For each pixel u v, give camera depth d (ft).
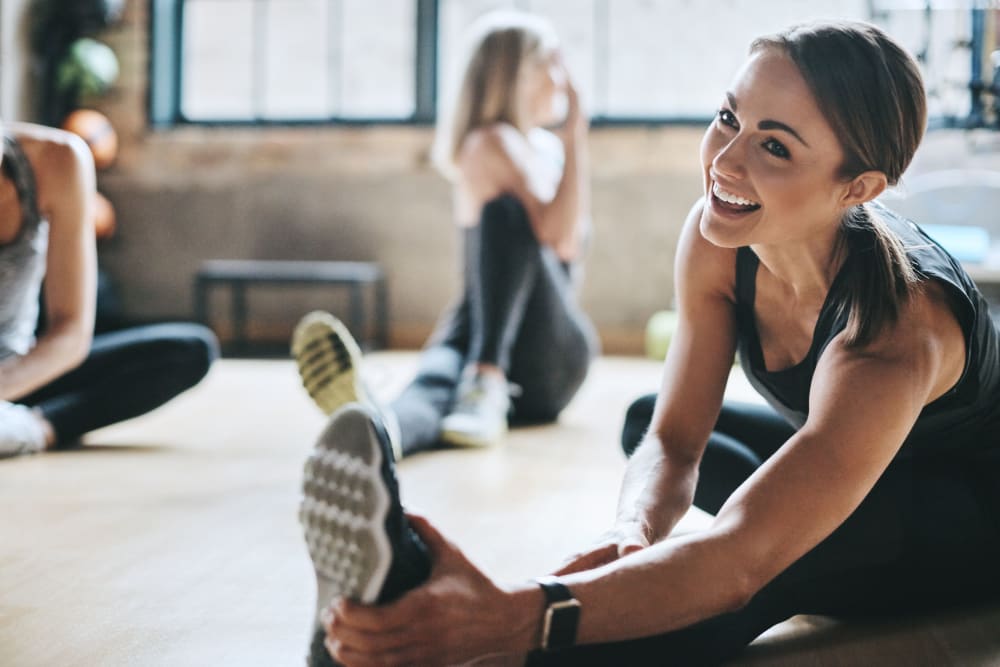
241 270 17.01
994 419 3.97
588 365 9.84
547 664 3.10
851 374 3.13
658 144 17.28
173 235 18.58
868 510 3.95
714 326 4.00
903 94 3.09
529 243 9.16
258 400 11.35
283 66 18.93
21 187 6.88
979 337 3.50
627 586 2.85
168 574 4.79
